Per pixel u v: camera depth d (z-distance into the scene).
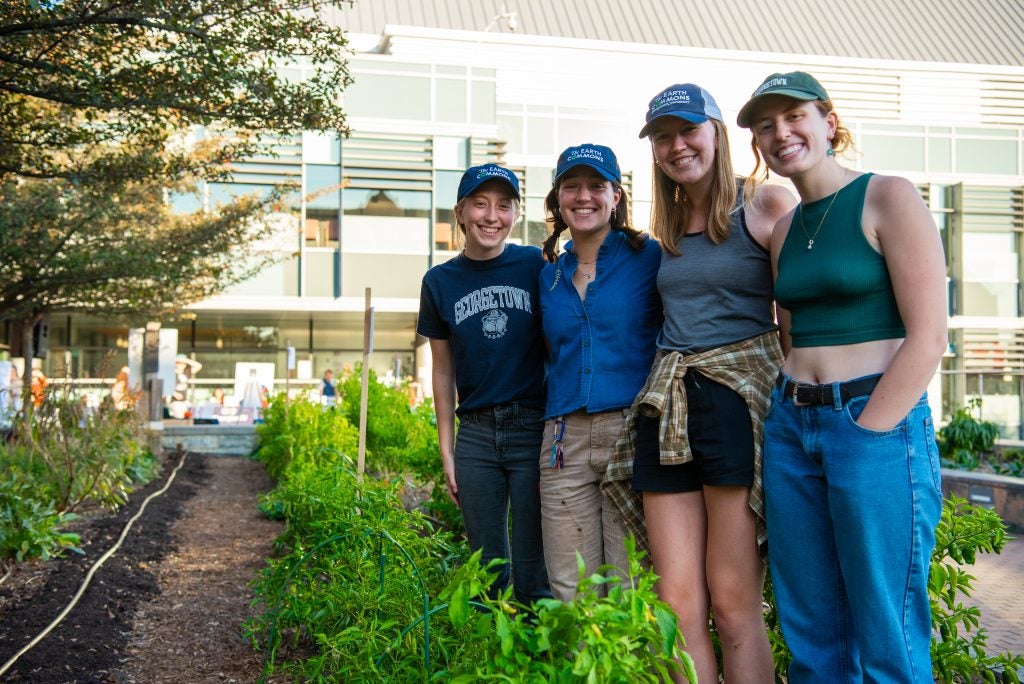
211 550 6.59
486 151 20.81
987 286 23.47
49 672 3.59
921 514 2.23
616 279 3.05
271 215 16.69
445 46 20.88
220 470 12.66
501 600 2.03
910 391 2.16
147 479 10.34
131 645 4.14
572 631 1.87
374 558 3.80
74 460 7.45
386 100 20.41
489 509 3.52
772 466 2.46
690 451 2.61
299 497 5.41
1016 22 26.66
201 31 4.65
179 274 10.66
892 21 26.20
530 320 3.46
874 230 2.29
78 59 4.71
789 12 25.91
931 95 23.48
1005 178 23.56
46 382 8.75
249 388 19.55
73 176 5.76
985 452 13.43
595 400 2.98
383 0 23.44
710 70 22.39
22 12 4.12
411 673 2.86
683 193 2.83
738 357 2.64
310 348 22.25
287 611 3.84
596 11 24.72
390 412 9.77
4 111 5.06
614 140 21.81
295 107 5.19
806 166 2.41
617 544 2.96
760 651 2.62
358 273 20.22
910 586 2.25
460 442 3.59
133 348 16.02
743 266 2.68
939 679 3.13
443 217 20.62
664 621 1.92
